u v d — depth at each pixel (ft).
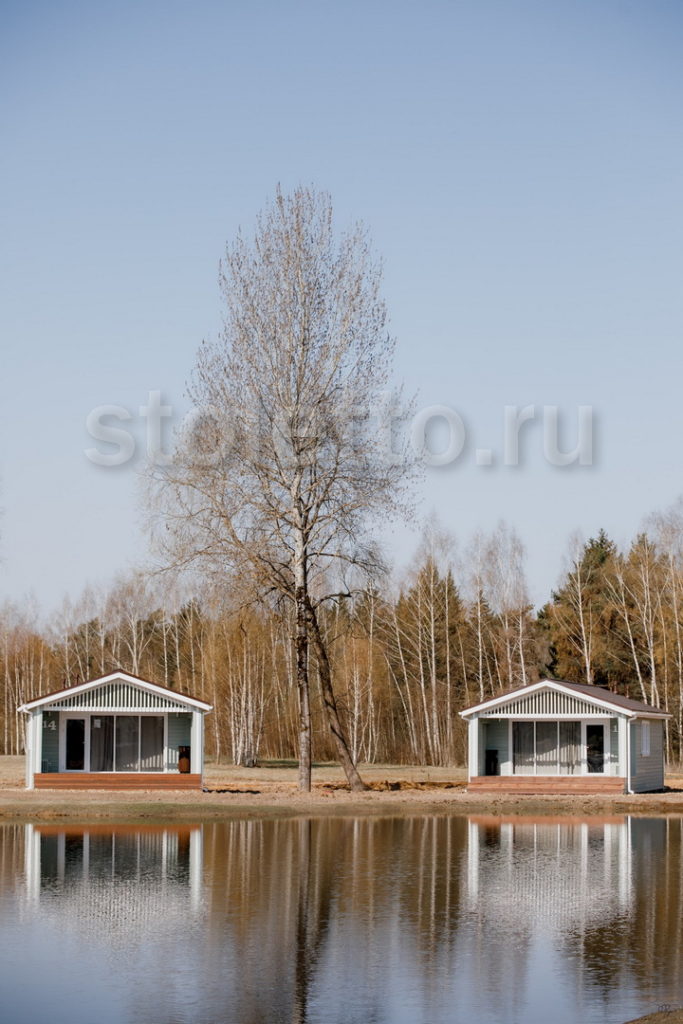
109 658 429.38
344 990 67.41
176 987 67.97
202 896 97.19
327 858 121.39
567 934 82.48
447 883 104.94
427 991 67.31
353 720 361.71
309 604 203.62
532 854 125.80
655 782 226.99
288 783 230.48
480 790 207.31
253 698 334.65
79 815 167.32
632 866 116.26
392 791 206.80
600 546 427.74
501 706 209.26
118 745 205.05
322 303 199.62
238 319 200.85
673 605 343.26
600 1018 62.08
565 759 211.61
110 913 89.61
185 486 199.00
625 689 367.25
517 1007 64.18
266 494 199.62
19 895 97.76
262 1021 61.52
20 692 426.10
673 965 73.41
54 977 70.13
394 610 379.14
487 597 384.47
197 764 201.46
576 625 376.48
